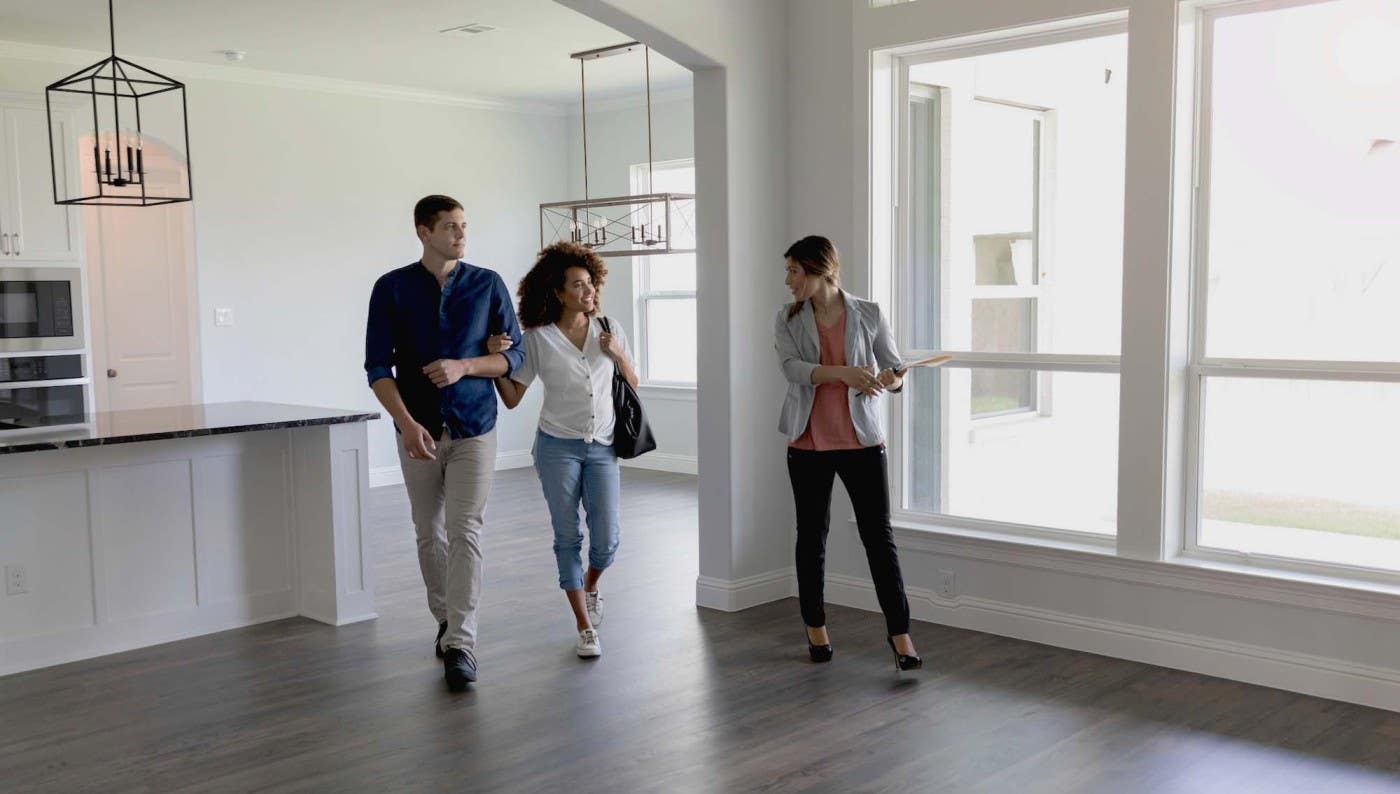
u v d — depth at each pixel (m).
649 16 4.28
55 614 4.15
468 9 6.03
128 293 7.50
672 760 3.18
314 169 8.03
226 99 7.57
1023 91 4.30
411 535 6.54
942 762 3.15
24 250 6.34
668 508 7.24
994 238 4.43
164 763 3.21
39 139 6.38
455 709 3.61
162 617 4.42
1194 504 3.99
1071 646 4.16
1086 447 4.23
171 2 5.77
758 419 4.80
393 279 3.88
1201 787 2.98
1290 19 3.68
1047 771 3.09
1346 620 3.57
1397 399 3.54
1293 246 3.73
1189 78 3.85
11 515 4.04
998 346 4.46
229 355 7.69
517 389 4.06
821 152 4.75
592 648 4.12
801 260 3.84
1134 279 3.92
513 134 9.16
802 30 4.77
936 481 4.70
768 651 4.17
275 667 4.08
